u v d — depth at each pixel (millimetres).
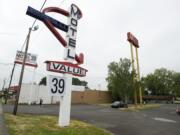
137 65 38375
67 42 11727
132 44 38156
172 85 82875
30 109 22984
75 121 13133
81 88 50375
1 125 10258
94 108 30406
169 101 62344
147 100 61438
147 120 17047
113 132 10961
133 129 12242
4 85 64438
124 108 32125
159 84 81812
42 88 38938
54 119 13242
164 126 13961
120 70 38344
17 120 12219
